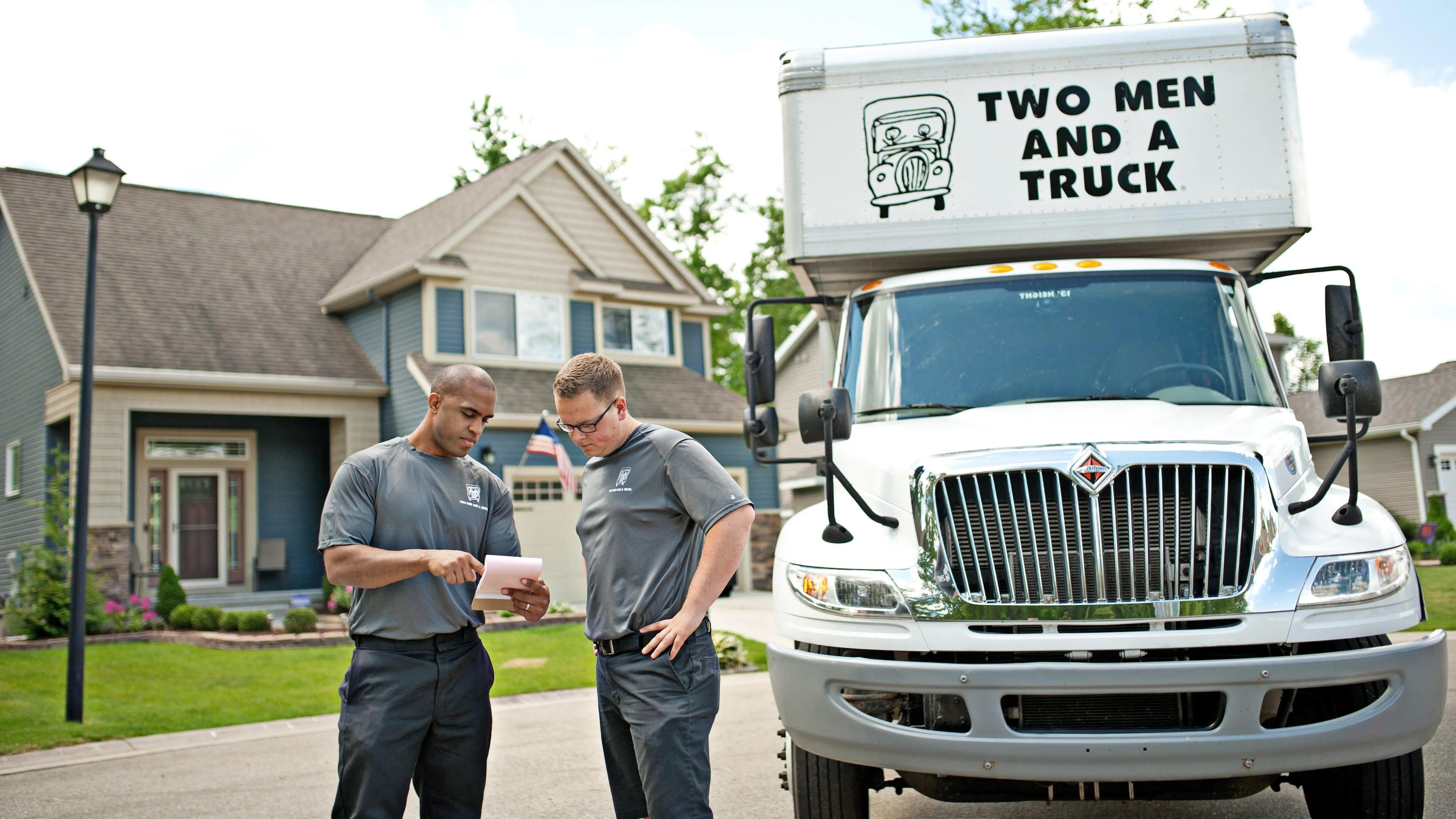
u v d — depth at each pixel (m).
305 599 14.17
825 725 3.80
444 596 3.58
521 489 18.33
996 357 4.97
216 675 10.85
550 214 20.02
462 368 3.78
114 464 16.14
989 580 3.75
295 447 19.30
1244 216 5.12
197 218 21.30
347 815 3.54
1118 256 5.54
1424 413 27.95
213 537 18.52
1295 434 4.15
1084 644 3.59
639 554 3.57
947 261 5.48
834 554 3.99
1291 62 5.20
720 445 20.55
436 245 18.52
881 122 5.30
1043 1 17.14
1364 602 3.62
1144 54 5.23
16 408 18.86
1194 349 4.89
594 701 9.48
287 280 20.80
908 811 5.39
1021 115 5.25
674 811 3.38
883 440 4.42
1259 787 3.94
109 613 14.20
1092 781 3.56
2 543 19.09
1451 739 6.27
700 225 40.09
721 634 11.47
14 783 6.77
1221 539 3.67
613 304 21.05
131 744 8.02
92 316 9.19
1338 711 3.73
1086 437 3.96
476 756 3.68
